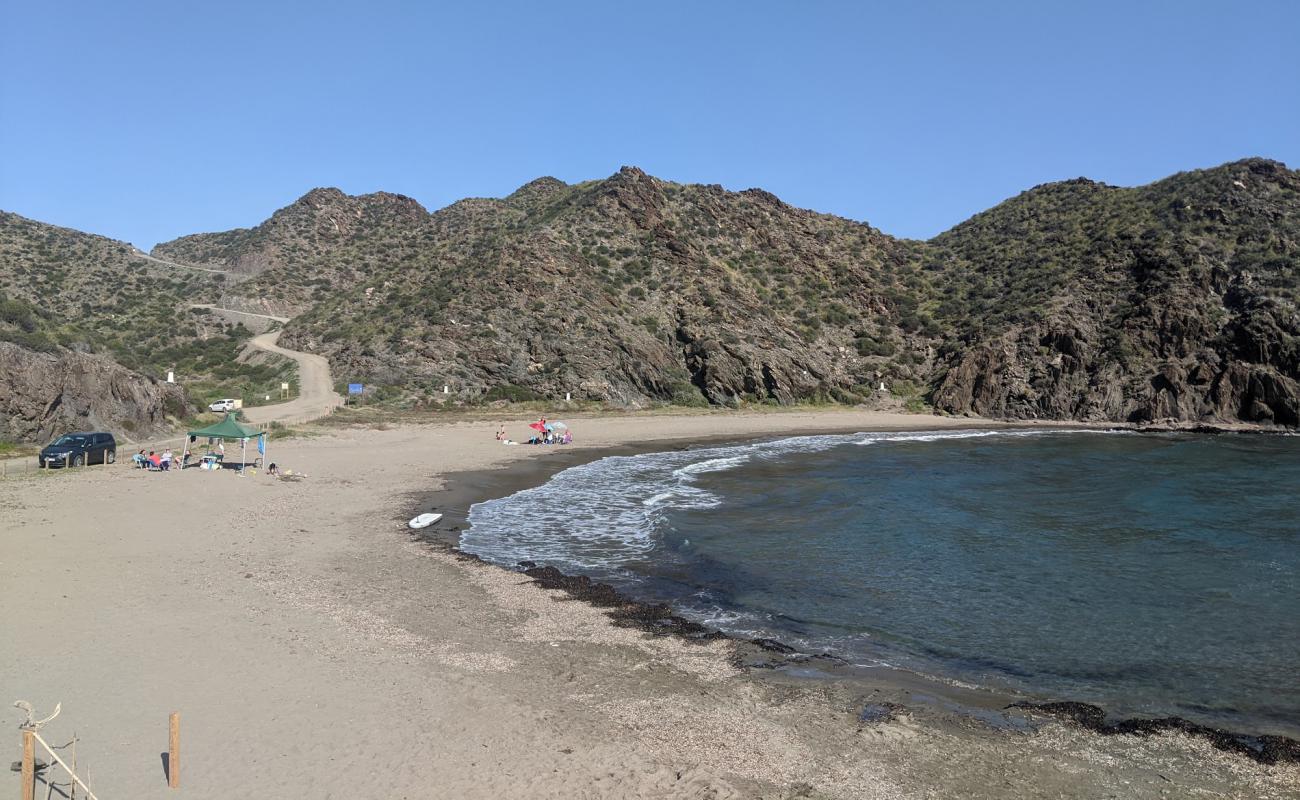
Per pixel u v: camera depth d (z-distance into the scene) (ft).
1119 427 238.89
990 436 208.23
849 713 37.88
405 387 241.76
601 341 266.98
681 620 52.21
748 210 397.80
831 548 73.87
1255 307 252.42
